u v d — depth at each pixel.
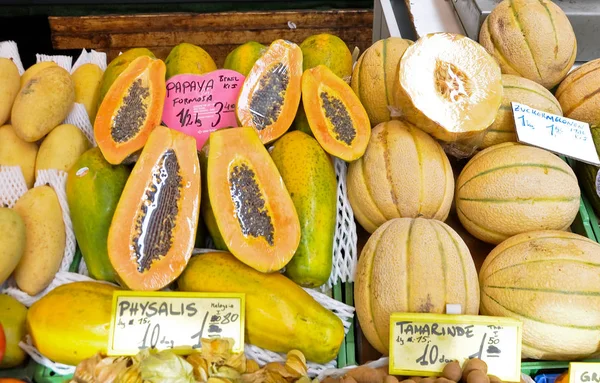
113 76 1.31
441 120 1.12
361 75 1.27
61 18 2.29
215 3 2.42
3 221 0.99
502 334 0.94
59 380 0.97
